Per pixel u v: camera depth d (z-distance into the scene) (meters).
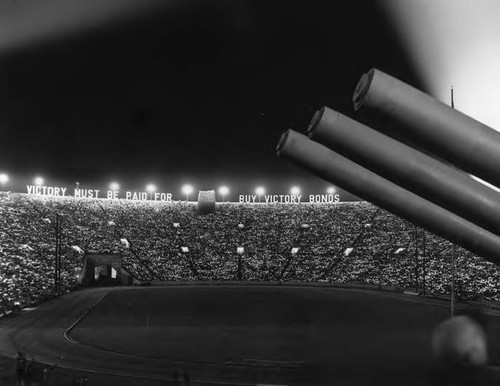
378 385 33.47
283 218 128.88
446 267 95.88
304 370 39.78
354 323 62.72
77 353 46.75
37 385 35.78
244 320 64.81
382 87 4.79
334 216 128.12
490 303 74.38
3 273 80.50
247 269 109.44
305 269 108.81
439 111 4.79
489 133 4.76
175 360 44.28
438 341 7.16
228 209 133.00
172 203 133.62
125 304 76.94
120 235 114.25
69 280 90.06
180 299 82.81
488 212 5.48
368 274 103.19
